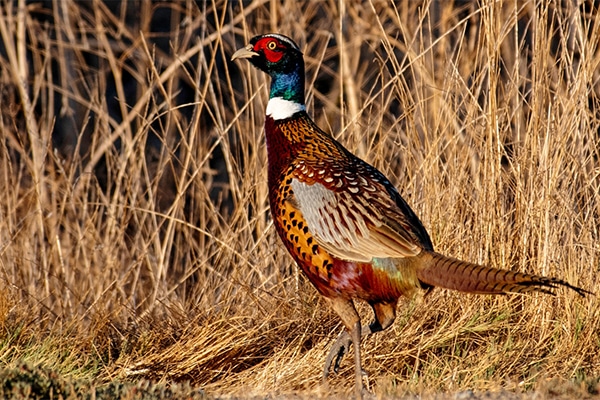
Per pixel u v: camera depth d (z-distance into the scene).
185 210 27.89
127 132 24.34
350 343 15.91
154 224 22.52
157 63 34.50
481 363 16.20
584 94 18.39
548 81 19.12
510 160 18.72
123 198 24.31
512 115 18.97
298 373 16.58
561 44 19.69
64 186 25.70
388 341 17.23
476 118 19.11
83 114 33.72
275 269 19.80
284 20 25.75
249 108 23.80
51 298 21.31
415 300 17.72
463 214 18.73
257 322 18.36
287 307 18.69
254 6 25.52
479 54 20.55
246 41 21.70
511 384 15.56
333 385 16.41
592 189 18.59
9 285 19.28
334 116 30.02
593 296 17.42
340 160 15.91
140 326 19.08
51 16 35.09
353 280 15.19
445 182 19.31
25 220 22.28
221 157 31.31
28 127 23.55
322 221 15.26
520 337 17.44
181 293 21.97
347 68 24.52
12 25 28.12
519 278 13.48
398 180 20.64
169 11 36.94
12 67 27.75
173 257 25.45
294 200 15.64
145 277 23.70
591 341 16.91
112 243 21.69
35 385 13.29
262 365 17.19
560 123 18.33
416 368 16.42
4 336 17.09
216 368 17.25
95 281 21.22
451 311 17.75
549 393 14.30
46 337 17.50
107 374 16.69
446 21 26.08
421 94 19.88
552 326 17.48
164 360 17.22
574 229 18.44
